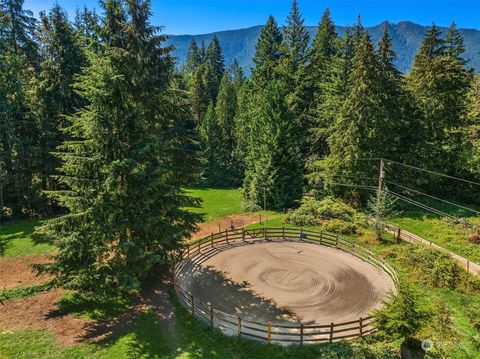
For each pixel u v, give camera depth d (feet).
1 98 87.51
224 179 183.52
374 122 103.60
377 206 86.89
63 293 58.75
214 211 123.65
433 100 108.17
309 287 63.87
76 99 97.19
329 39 159.33
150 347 44.98
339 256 78.89
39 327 49.08
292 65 142.41
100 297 57.00
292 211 110.73
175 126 59.11
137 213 52.54
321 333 45.27
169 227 55.52
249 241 88.99
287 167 121.29
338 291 62.39
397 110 109.50
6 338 46.24
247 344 46.06
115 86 46.93
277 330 50.31
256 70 162.81
